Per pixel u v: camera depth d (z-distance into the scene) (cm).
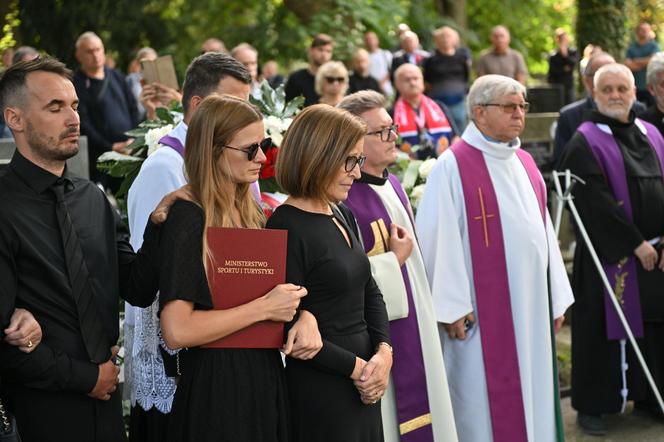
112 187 1062
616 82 712
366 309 443
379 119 519
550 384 604
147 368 433
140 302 409
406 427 506
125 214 645
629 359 723
